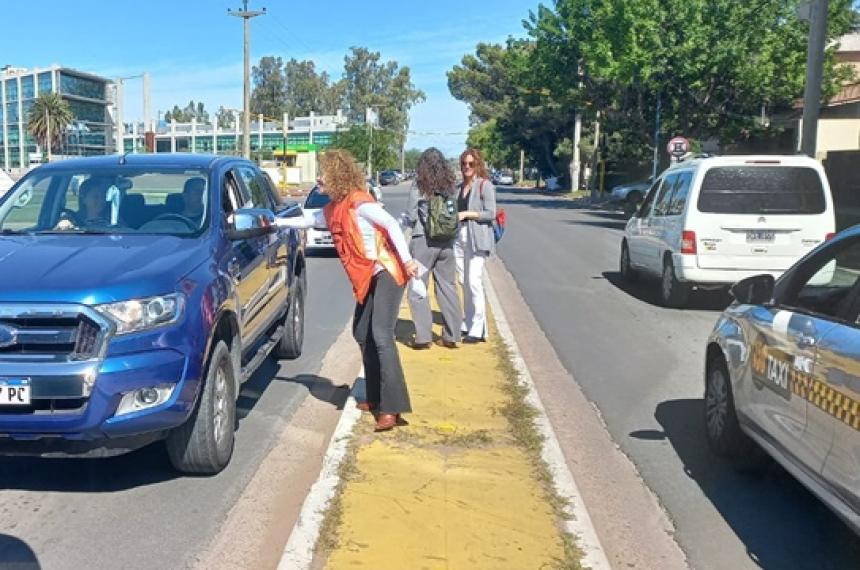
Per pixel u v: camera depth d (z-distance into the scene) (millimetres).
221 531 4555
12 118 122062
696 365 8586
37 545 4363
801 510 4969
